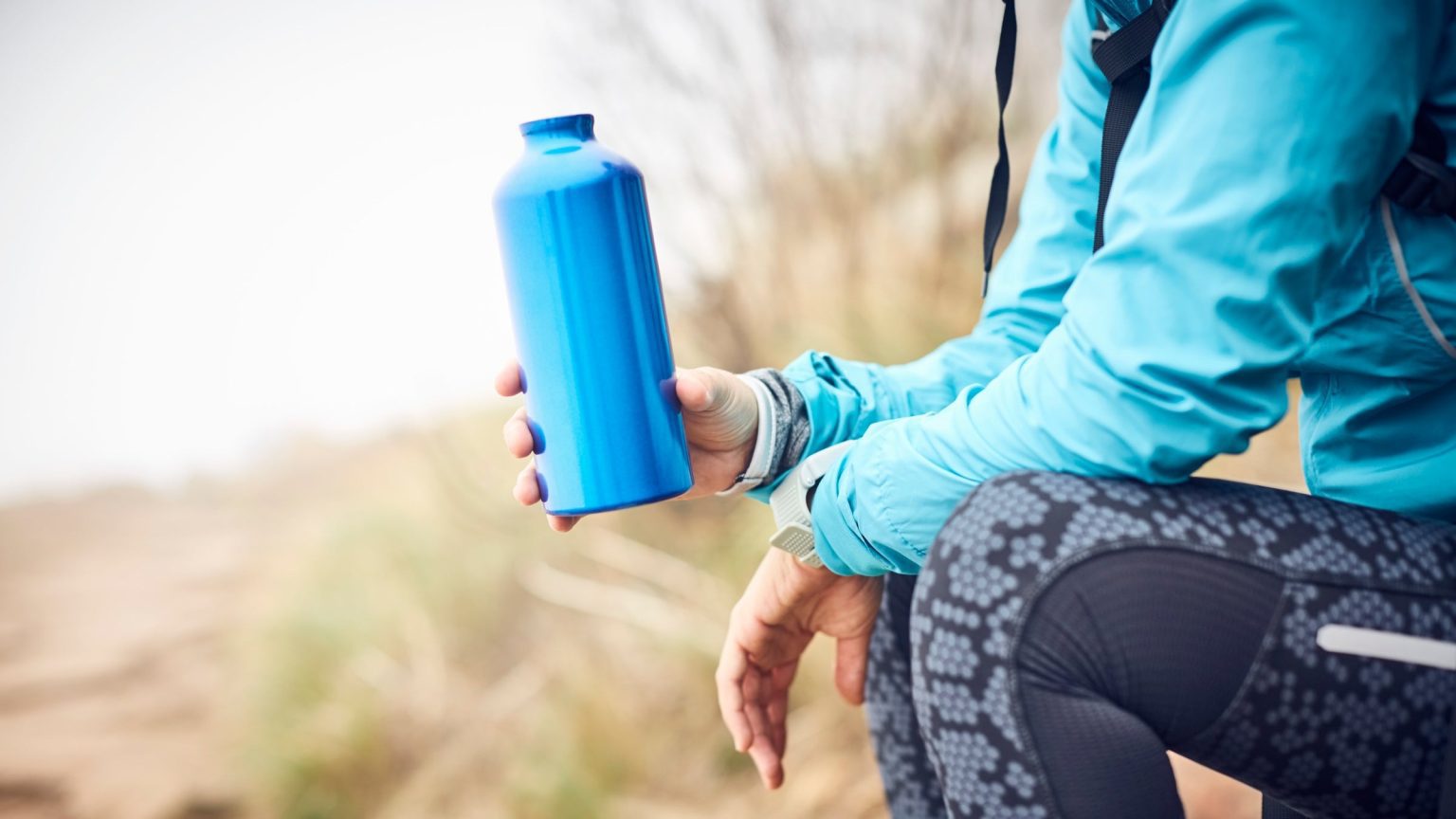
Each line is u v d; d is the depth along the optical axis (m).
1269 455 2.48
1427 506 0.83
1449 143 0.74
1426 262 0.75
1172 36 0.74
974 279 3.24
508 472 3.71
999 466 0.79
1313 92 0.68
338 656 3.35
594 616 3.13
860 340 3.12
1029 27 3.58
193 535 5.71
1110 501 0.72
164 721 3.81
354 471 5.53
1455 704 0.67
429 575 3.47
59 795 3.50
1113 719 0.69
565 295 0.88
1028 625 0.70
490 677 3.17
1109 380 0.72
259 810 3.11
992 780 0.71
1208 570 0.70
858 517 0.88
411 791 2.92
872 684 1.11
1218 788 1.78
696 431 1.00
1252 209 0.68
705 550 3.09
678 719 2.71
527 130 0.92
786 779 2.40
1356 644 0.69
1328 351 0.80
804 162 3.47
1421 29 0.71
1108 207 0.76
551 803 2.57
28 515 6.40
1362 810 0.72
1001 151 1.08
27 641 4.79
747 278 3.36
